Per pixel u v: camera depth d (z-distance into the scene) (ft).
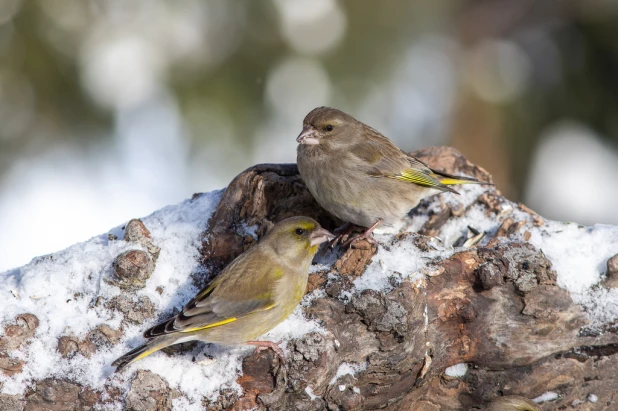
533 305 33.27
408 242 34.06
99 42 57.41
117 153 59.31
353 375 31.09
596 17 63.16
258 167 35.88
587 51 63.62
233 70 58.95
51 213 59.72
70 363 29.43
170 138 59.31
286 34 59.00
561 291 33.68
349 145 37.09
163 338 28.78
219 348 30.40
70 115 57.31
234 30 58.85
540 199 65.87
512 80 67.15
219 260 33.58
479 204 39.37
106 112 57.98
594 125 64.08
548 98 64.80
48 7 55.62
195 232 34.06
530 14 66.13
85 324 30.35
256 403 29.43
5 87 55.11
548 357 34.09
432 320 32.65
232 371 29.71
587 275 34.47
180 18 58.44
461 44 67.62
